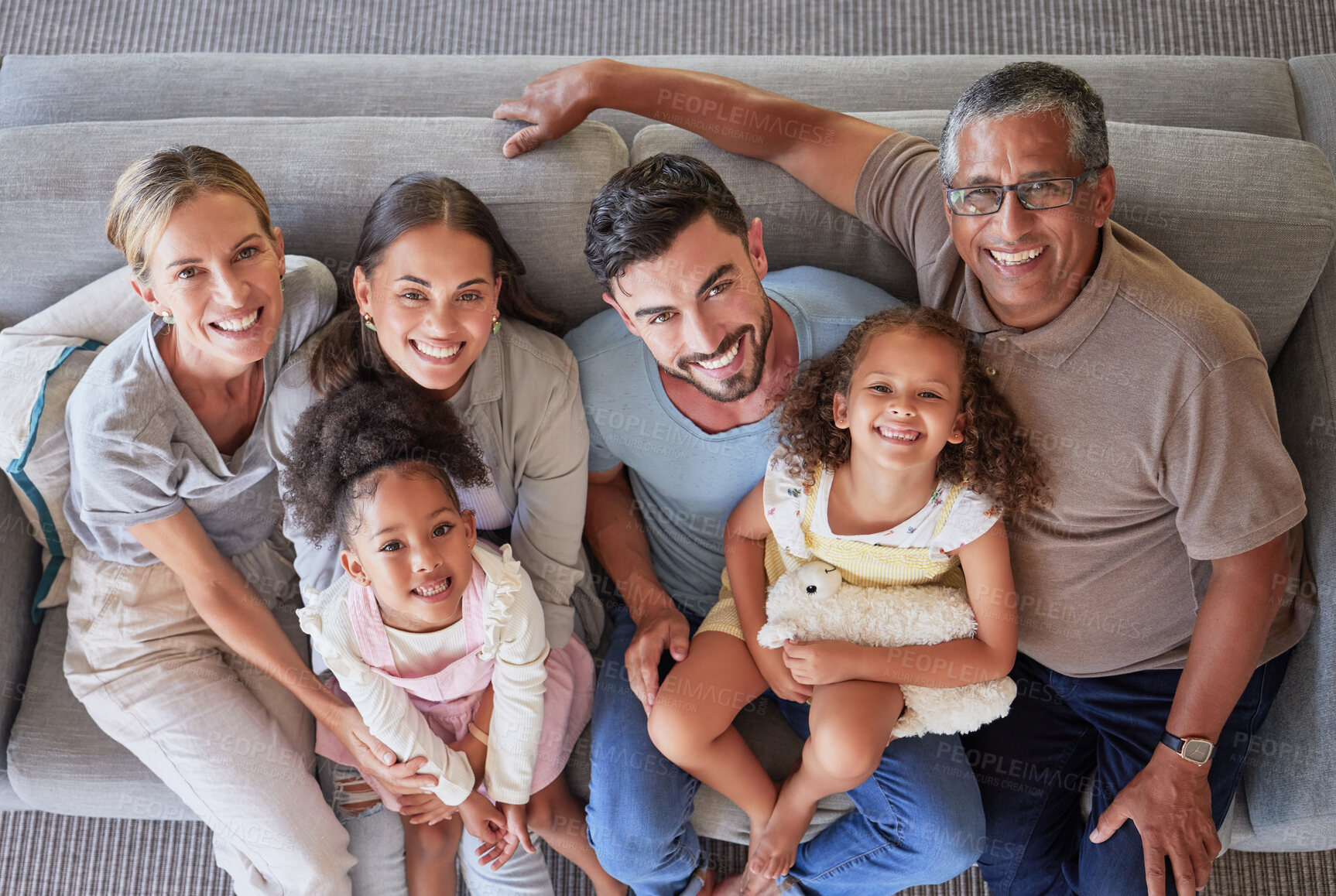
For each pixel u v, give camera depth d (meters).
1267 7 2.24
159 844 1.86
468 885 1.60
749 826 1.51
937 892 1.79
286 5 2.35
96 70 1.68
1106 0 2.27
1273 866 1.78
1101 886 1.40
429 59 1.71
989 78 1.18
